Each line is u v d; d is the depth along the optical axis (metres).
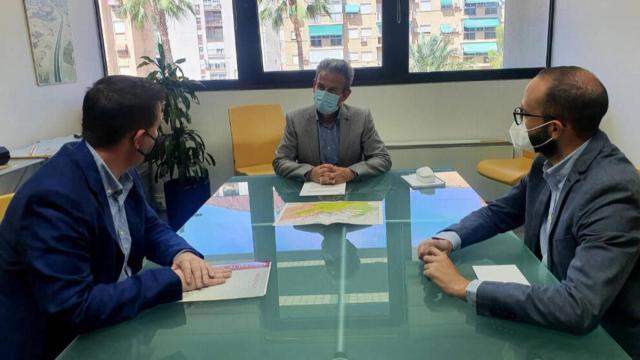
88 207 1.04
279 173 2.28
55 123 3.20
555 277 1.14
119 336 0.96
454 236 1.33
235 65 3.88
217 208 1.82
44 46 3.08
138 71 3.92
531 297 0.93
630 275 1.06
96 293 0.98
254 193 2.02
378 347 0.89
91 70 3.71
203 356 0.88
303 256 1.33
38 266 0.94
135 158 1.16
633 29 2.79
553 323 0.91
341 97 2.30
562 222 1.12
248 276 1.19
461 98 3.89
